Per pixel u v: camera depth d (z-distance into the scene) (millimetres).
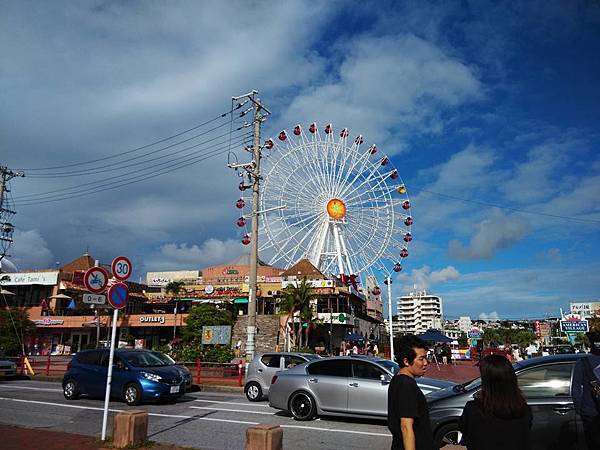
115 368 15508
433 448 4273
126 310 61531
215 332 28797
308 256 48219
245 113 24641
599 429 5082
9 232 35781
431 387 11117
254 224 22844
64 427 11367
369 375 11773
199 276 79812
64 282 59469
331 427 11289
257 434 7250
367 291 72500
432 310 166500
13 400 15828
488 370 3902
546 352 42281
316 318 50594
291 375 12641
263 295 57438
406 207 48594
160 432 10719
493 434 3734
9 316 45969
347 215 48500
